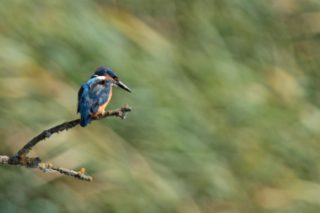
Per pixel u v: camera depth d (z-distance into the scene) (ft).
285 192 47.39
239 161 47.32
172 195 44.68
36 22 46.70
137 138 45.24
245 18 54.03
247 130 48.37
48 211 43.57
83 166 43.73
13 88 44.27
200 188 45.70
